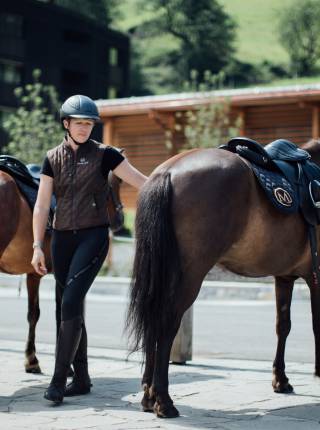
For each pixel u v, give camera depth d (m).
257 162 7.82
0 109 64.75
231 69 133.50
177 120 35.34
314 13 137.38
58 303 8.76
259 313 20.39
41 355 11.48
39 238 7.93
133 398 8.14
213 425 6.88
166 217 7.11
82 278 7.74
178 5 138.88
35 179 9.73
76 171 7.90
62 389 7.69
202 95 32.84
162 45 138.62
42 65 69.12
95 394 8.38
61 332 7.70
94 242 7.84
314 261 8.18
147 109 34.09
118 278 28.02
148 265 7.05
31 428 6.62
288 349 13.29
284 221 7.84
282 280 8.76
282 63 135.38
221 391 8.70
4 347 12.38
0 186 8.66
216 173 7.28
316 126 31.27
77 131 7.88
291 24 137.38
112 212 10.37
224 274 11.23
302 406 7.89
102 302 23.58
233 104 32.78
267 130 33.38
